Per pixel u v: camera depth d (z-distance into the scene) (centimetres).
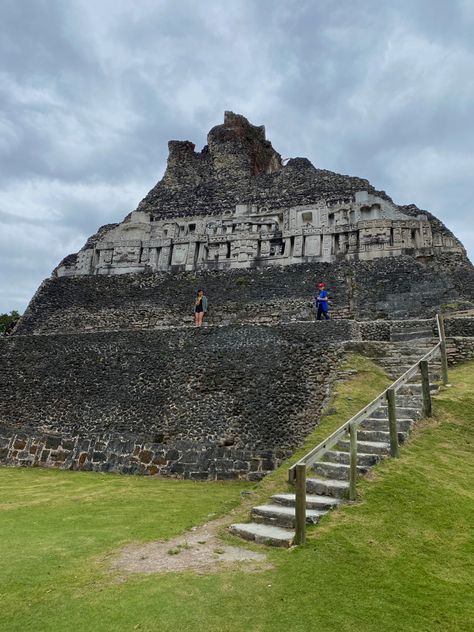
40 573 563
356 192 2719
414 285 2158
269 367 1473
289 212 2792
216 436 1354
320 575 537
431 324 1608
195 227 3067
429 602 488
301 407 1334
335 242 2548
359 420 781
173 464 1346
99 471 1436
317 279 2362
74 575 557
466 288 2112
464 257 2275
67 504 974
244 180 3325
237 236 2734
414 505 704
